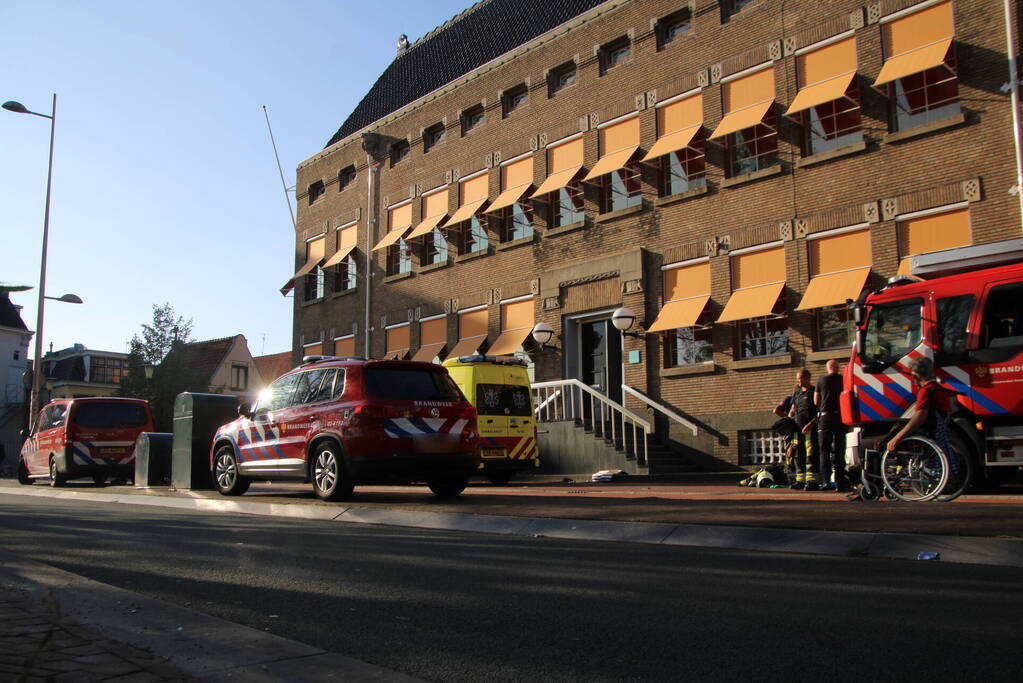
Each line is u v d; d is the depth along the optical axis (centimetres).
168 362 3222
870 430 1063
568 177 2103
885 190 1600
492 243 2334
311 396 1104
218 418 1402
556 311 2139
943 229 1527
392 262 2684
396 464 1009
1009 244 994
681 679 322
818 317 1684
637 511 808
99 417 1864
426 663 348
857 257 1633
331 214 2950
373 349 2695
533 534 769
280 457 1120
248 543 711
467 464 1070
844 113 1692
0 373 5356
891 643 363
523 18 2514
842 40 1695
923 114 1585
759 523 689
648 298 1947
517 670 337
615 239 2034
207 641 372
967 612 416
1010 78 1453
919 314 1021
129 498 1291
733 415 1767
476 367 1644
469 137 2442
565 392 1959
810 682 314
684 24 1991
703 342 1859
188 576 549
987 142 1480
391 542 711
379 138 2753
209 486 1379
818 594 466
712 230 1850
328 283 2916
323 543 709
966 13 1523
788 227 1723
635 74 2036
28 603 448
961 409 974
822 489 1145
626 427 1925
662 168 1975
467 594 484
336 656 351
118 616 419
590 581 518
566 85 2214
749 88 1830
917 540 598
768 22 1805
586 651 362
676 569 555
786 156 1755
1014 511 695
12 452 5284
